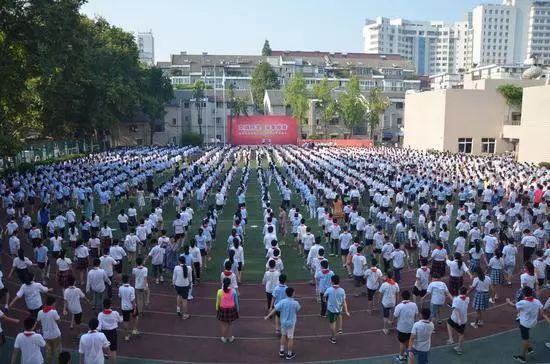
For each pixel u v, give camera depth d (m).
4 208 26.09
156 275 17.34
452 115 60.31
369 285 14.45
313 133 86.38
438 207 28.22
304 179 34.25
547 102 48.25
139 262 14.28
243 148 68.69
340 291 12.63
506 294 16.39
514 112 61.06
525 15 186.88
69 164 39.25
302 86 83.25
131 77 63.91
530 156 50.66
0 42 28.75
